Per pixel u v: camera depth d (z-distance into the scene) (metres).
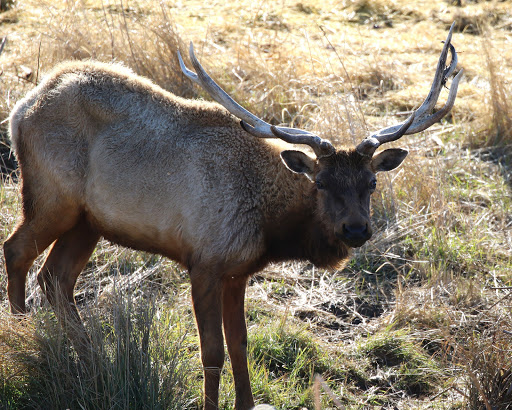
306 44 35.59
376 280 21.41
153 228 16.25
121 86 16.95
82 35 29.39
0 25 35.19
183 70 17.16
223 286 16.14
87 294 19.81
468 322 19.03
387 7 42.47
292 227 16.20
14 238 17.36
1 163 24.98
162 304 18.92
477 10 41.12
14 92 27.08
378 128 26.27
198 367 16.86
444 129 29.09
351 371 18.00
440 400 16.95
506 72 31.34
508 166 27.09
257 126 16.31
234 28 37.16
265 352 17.95
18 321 16.38
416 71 34.09
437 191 24.00
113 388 14.71
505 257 22.34
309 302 20.56
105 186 16.47
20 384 15.41
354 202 15.22
